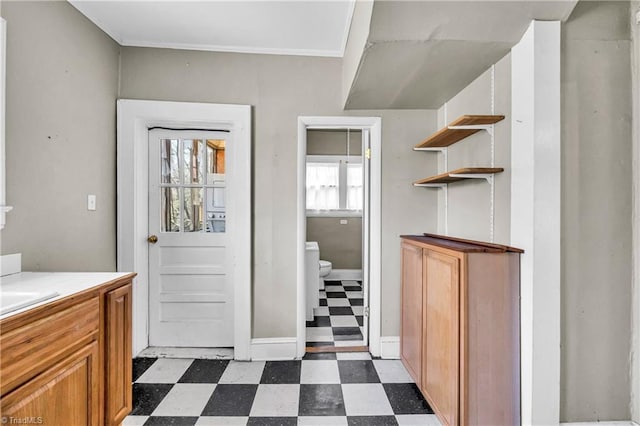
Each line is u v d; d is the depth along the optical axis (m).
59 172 1.74
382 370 2.19
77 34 1.86
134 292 2.33
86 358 1.24
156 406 1.77
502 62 1.63
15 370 0.94
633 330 1.51
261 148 2.36
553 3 1.39
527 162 1.45
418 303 1.89
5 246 1.44
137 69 2.28
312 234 4.90
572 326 1.49
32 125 1.56
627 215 1.51
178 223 2.52
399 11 1.38
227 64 2.33
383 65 1.70
